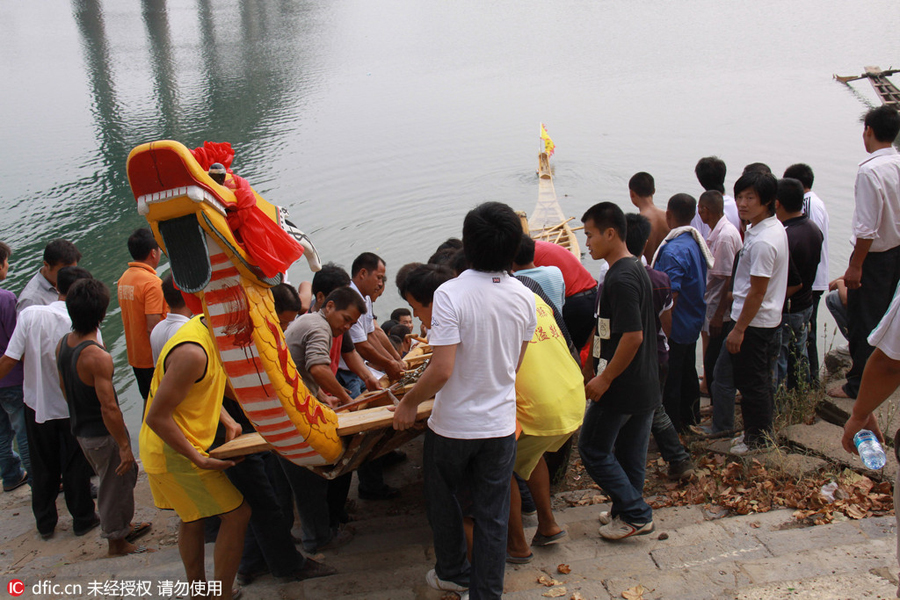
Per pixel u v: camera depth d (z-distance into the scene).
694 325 5.56
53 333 5.21
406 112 27.50
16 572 4.96
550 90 30.14
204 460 3.69
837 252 13.01
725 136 20.97
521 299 3.54
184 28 50.16
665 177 18.08
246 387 3.49
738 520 4.47
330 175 19.77
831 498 4.52
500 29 48.94
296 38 48.00
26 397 5.27
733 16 45.91
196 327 3.70
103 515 5.05
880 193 5.26
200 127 25.39
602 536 4.45
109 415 4.78
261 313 3.44
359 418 3.98
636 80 30.81
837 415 5.61
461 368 3.48
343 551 4.75
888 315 2.99
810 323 6.43
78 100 29.09
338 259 14.74
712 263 5.60
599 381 4.23
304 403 3.63
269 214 3.57
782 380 5.90
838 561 3.77
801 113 22.89
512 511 4.19
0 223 16.17
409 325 8.02
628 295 4.11
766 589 3.53
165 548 5.23
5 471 6.27
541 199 16.88
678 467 5.13
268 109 28.33
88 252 14.57
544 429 3.97
